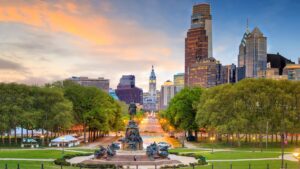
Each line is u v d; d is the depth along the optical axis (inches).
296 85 6102.4
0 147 5201.8
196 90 7391.7
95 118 6845.5
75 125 7504.9
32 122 5526.6
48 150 4623.5
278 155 4249.5
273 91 5826.8
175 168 3174.2
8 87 5698.8
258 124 5620.1
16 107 5492.1
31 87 6003.9
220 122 5856.3
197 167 3208.7
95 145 6082.7
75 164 3272.6
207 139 7568.9
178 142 6978.4
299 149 5251.0
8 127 5477.4
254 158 3944.4
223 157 4045.3
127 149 3846.0
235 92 5836.6
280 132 5723.4
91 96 6939.0
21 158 3752.5
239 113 5753.0
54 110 5807.1
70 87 7027.6
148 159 3501.5
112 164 3255.4
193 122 7175.2
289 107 5787.4
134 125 3919.8
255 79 6205.7
